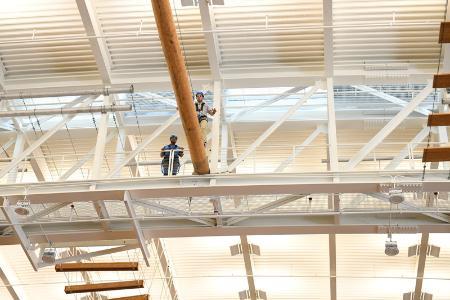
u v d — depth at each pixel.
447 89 19.48
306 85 19.89
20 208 17.03
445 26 14.03
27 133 22.05
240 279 26.02
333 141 17.78
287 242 24.53
